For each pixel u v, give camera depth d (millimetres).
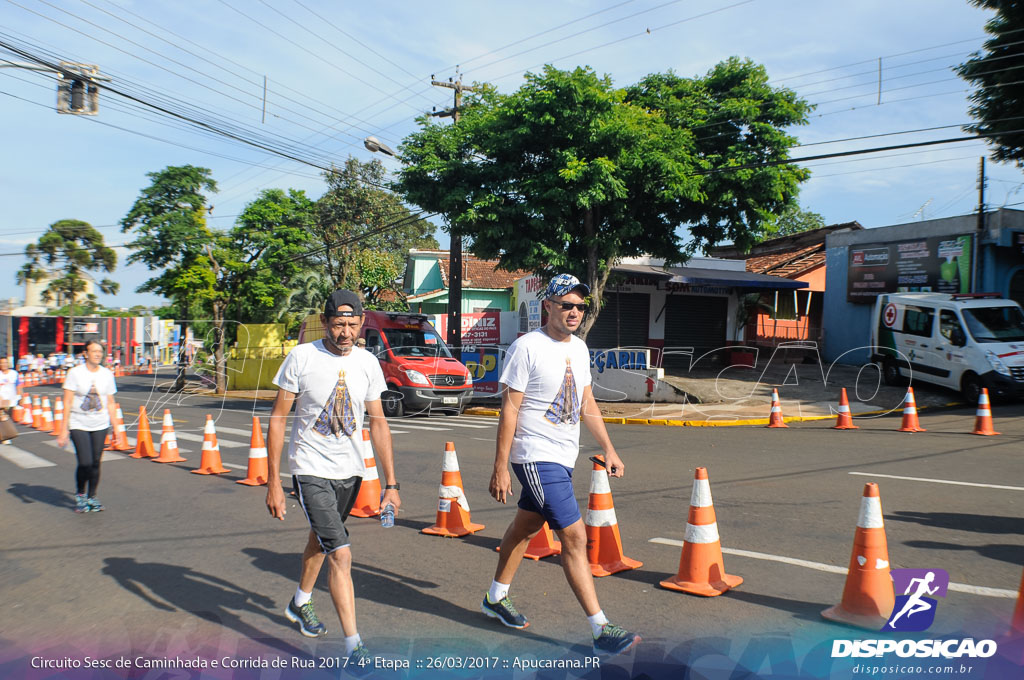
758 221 18266
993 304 16984
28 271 42656
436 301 37125
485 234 16953
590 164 15781
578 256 18031
